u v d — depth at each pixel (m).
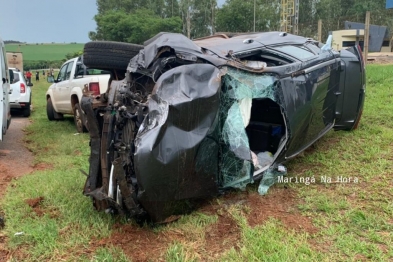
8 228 3.72
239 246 3.30
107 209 3.74
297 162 5.16
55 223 3.74
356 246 3.21
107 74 7.99
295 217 3.77
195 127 3.47
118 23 49.28
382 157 5.12
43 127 9.31
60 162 6.05
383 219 3.62
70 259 3.20
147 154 3.13
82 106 3.68
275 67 4.11
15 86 10.98
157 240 3.43
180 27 49.66
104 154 3.61
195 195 3.66
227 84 3.83
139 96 3.70
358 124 6.49
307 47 5.26
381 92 9.06
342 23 22.58
